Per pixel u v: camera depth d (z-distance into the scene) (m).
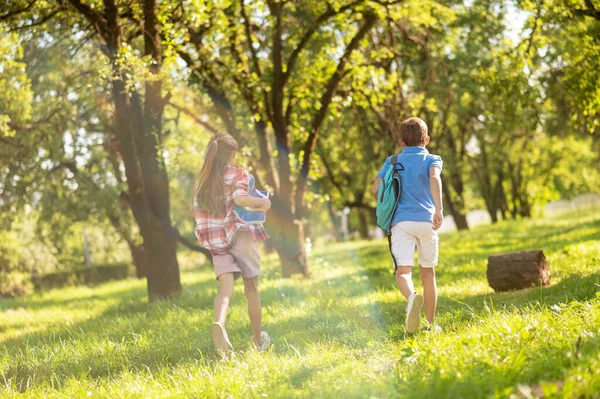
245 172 5.96
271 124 15.73
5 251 27.84
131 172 13.02
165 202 13.07
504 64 14.77
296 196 15.78
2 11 11.92
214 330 5.42
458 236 27.45
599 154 42.41
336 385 4.11
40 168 21.41
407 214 5.93
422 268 6.09
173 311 10.28
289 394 4.05
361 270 15.17
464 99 26.30
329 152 26.45
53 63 16.80
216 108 15.18
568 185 54.66
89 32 13.77
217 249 5.81
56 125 18.59
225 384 4.45
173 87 12.87
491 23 19.25
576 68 13.04
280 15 14.66
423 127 6.16
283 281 13.90
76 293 23.59
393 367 4.37
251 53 15.27
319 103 15.68
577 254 11.42
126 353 6.41
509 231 26.39
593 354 3.87
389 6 15.16
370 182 33.25
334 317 7.54
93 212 25.28
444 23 18.98
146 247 13.09
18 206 22.75
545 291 7.64
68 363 6.26
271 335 6.79
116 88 12.58
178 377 5.00
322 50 16.08
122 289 22.47
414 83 24.08
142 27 12.98
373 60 16.94
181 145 14.55
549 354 4.07
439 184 5.80
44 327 11.21
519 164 43.66
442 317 6.48
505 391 3.24
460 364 4.07
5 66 12.91
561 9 11.98
